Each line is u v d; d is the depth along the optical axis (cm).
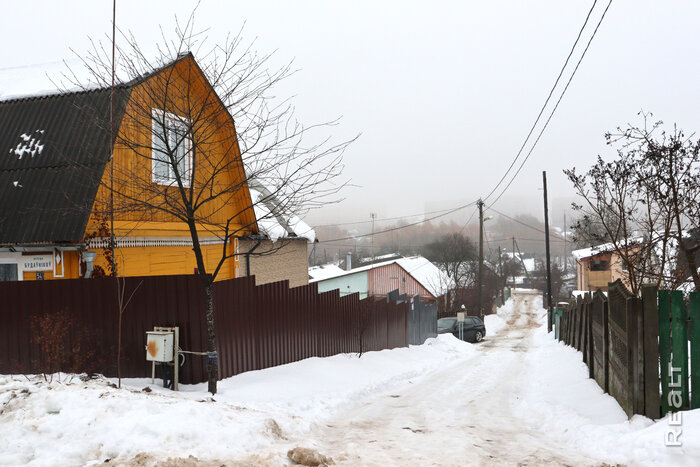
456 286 5138
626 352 715
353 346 1612
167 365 856
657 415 652
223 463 504
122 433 564
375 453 605
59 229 1004
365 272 4872
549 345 2342
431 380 1380
